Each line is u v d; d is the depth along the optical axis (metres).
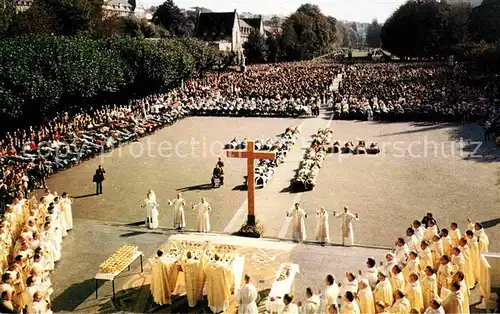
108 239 25.67
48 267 21.95
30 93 46.09
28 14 75.12
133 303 19.39
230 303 19.27
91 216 29.17
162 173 37.97
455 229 20.52
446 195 31.36
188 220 28.20
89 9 88.94
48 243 22.08
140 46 67.56
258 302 18.98
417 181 34.50
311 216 28.33
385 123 55.91
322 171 37.78
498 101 56.41
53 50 51.28
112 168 39.66
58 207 25.52
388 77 92.81
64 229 26.05
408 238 20.55
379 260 22.45
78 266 22.61
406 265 17.83
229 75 100.12
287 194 32.53
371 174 36.59
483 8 115.31
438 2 147.00
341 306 15.94
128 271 22.03
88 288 20.58
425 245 18.84
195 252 19.80
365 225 26.80
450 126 52.94
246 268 21.67
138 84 69.81
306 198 31.61
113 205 31.00
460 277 15.86
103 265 19.86
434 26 142.62
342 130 52.44
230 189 33.72
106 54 60.47
